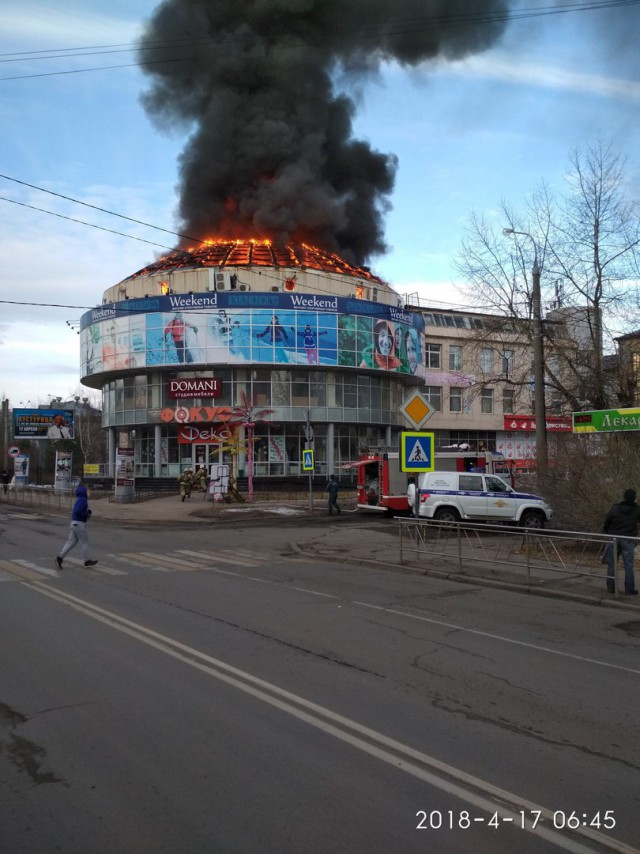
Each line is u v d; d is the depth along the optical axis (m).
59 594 10.73
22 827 3.75
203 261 48.31
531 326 22.72
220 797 4.09
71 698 5.82
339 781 4.32
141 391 46.56
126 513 29.81
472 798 4.14
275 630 8.50
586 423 17.30
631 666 7.41
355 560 15.92
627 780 4.46
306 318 44.50
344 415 46.81
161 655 7.19
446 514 22.25
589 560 12.98
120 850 3.53
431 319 60.03
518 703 6.00
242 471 45.09
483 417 61.00
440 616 9.87
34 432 48.44
